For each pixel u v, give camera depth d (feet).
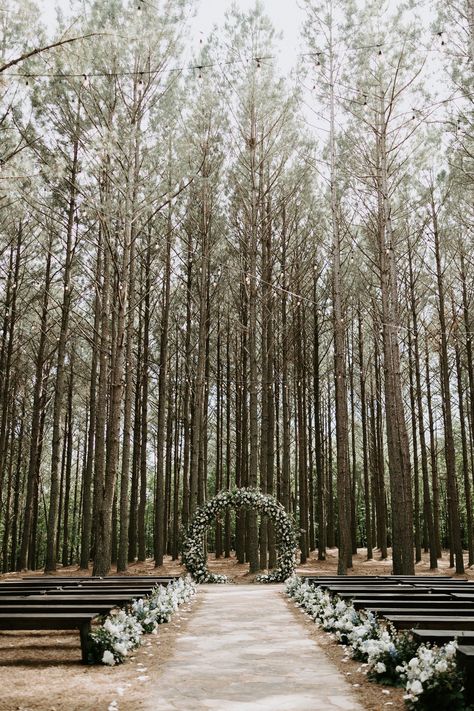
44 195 55.93
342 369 52.16
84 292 70.44
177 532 78.38
